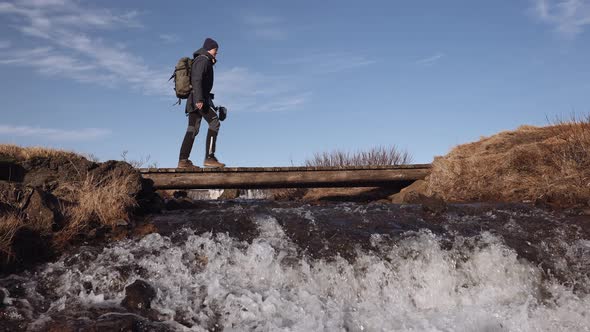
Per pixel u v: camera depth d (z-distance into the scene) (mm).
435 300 4484
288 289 4375
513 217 6051
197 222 5465
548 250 5184
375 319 4059
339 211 6172
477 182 8508
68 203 5398
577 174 7504
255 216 5656
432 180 9172
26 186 5137
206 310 3949
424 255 4832
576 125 9250
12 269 4312
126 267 4430
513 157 8555
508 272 4766
